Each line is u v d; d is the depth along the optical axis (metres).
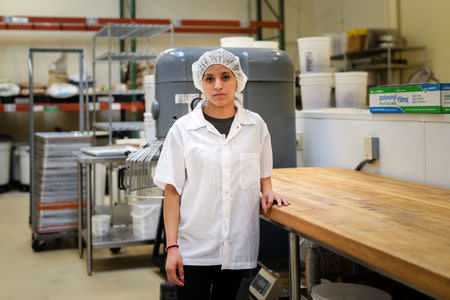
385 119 2.49
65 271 3.96
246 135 1.88
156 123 3.04
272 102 2.96
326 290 1.87
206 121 1.84
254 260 1.91
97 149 4.01
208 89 1.82
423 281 1.08
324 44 3.73
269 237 2.84
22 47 8.30
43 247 4.63
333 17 9.00
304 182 2.30
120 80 8.70
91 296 3.41
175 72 2.91
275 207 1.77
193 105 2.82
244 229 1.87
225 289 2.07
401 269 1.15
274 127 2.97
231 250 1.87
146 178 2.85
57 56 8.34
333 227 1.44
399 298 1.98
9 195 7.30
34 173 4.80
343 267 2.39
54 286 3.61
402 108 2.34
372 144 2.55
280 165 3.00
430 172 2.21
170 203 1.88
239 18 9.32
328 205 1.77
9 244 4.76
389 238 1.32
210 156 1.82
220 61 1.81
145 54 4.95
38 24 7.99
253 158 1.88
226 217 1.84
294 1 9.46
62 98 7.44
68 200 4.56
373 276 2.11
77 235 4.59
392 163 2.46
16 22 7.70
